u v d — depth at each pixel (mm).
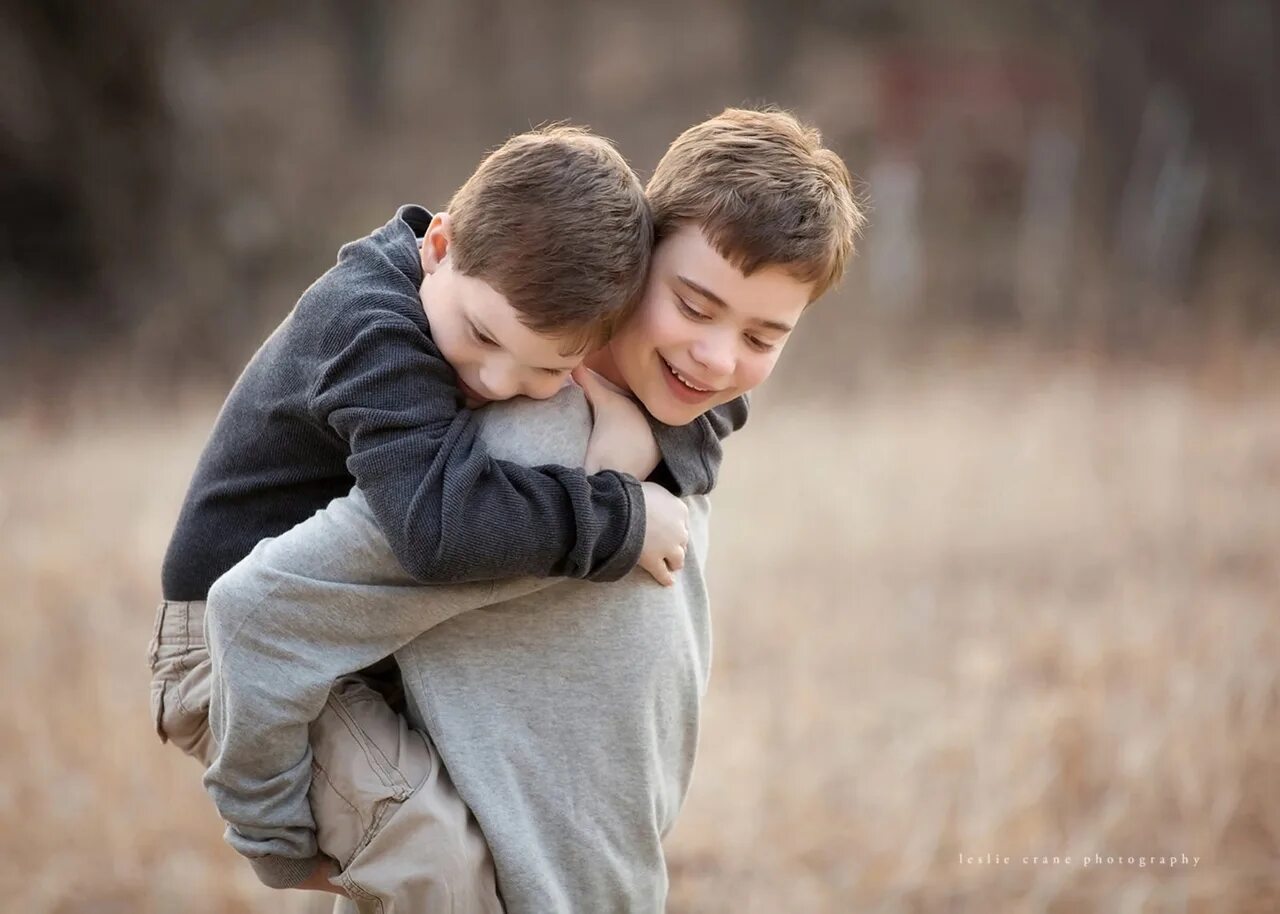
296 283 57844
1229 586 21547
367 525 6355
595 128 74125
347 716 6773
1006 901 13555
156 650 7387
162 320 52156
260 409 6914
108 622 20109
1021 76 73375
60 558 22797
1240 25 68312
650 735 6988
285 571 6402
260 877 6992
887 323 57156
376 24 71000
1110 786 15281
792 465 32125
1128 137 69750
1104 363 49344
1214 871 13727
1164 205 65750
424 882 6527
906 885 13758
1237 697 16625
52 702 17125
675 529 6742
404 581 6434
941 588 22625
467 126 71250
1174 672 17391
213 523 7125
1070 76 72562
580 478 6363
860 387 47281
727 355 6508
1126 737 15820
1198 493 27000
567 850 6777
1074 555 24203
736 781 15859
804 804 15219
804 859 14453
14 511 26625
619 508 6457
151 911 13617
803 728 17094
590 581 6703
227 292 55250
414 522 6082
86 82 54969
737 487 30000
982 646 19594
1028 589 22453
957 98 72812
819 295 6805
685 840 14914
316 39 69938
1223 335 50875
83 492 28484
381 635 6480
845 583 23109
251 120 63625
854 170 71562
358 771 6652
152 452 33656
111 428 38719
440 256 6758
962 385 45156
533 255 6160
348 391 6336
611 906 6973
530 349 6328
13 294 51844
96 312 52844
